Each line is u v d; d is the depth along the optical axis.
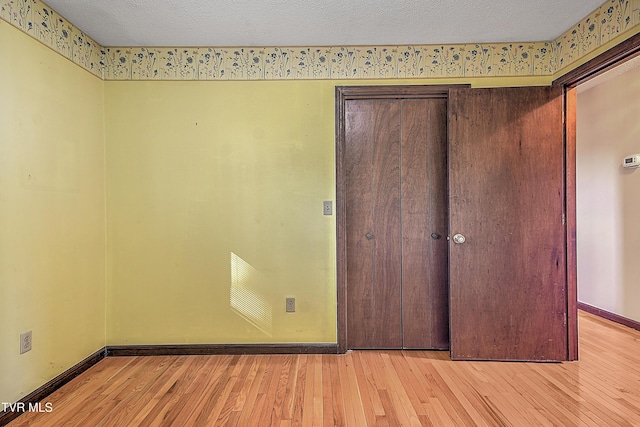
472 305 2.78
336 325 2.96
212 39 2.80
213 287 2.95
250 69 2.94
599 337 3.29
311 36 2.76
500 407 2.13
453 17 2.49
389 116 3.01
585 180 4.18
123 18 2.47
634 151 3.54
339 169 2.93
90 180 2.75
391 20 2.52
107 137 2.92
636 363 2.73
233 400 2.22
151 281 2.94
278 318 2.96
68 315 2.51
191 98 2.94
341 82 2.94
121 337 2.94
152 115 2.93
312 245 2.96
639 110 3.49
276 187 2.95
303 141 2.95
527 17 2.50
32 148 2.21
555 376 2.52
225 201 2.95
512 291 2.76
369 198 3.02
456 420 2.01
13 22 2.06
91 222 2.76
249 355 2.92
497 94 2.76
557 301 2.74
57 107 2.41
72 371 2.52
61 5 2.31
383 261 3.02
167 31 2.67
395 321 3.02
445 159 3.00
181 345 2.95
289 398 2.24
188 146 2.94
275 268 2.96
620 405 2.15
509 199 2.76
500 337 2.77
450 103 2.79
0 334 1.99
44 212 2.30
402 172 3.01
